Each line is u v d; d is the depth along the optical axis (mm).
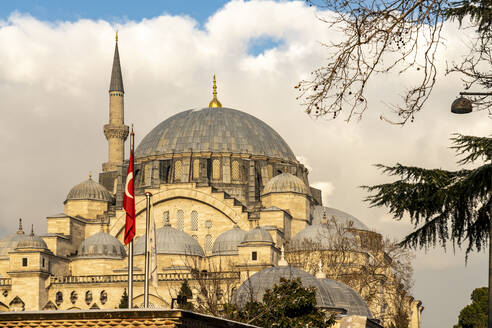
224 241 124125
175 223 134000
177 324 25531
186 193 133875
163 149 145500
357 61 24031
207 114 151750
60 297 121562
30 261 120625
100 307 119938
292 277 80875
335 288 85000
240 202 135125
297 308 62406
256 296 78750
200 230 133375
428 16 23938
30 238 122375
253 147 146625
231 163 143875
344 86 24062
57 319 26125
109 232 136000
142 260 123438
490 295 27156
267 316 61531
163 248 123062
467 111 27844
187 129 147750
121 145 158875
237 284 113375
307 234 124688
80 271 126062
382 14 24047
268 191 135875
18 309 119438
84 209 139250
